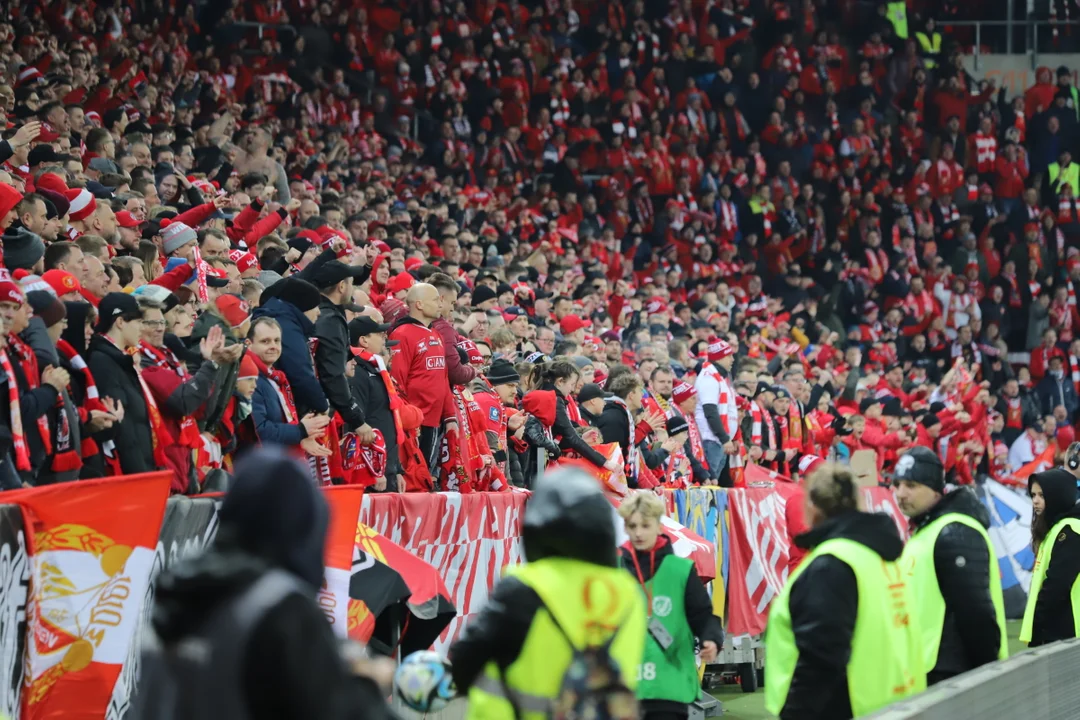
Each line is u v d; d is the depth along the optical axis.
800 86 109.06
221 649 8.81
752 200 101.69
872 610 16.94
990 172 109.06
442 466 30.89
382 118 87.69
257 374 24.31
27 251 24.75
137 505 16.77
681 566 21.02
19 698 15.38
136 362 21.22
